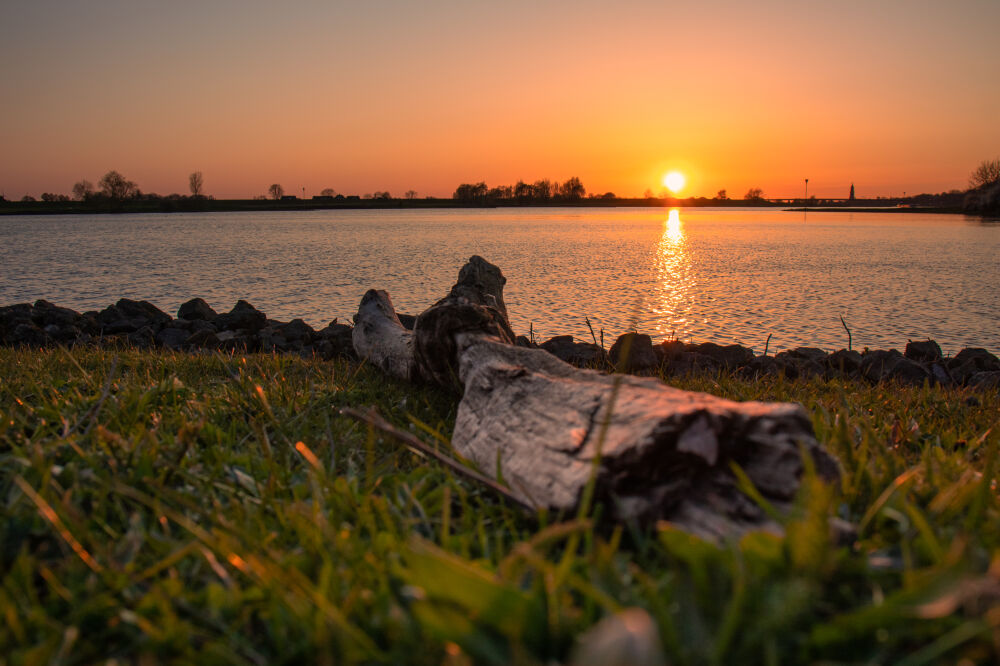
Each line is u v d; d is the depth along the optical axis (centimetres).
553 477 221
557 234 6844
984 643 127
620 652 95
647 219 13500
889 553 178
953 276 2702
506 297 2122
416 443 230
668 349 888
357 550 183
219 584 171
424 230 7644
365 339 600
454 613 133
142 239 5644
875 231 7194
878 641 134
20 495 203
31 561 170
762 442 207
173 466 244
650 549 192
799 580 137
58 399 349
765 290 2300
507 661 126
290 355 769
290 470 274
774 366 825
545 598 138
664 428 203
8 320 1164
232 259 3556
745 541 155
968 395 519
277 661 141
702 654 126
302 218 13038
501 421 283
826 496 147
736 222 11525
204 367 539
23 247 4516
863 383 666
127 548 184
